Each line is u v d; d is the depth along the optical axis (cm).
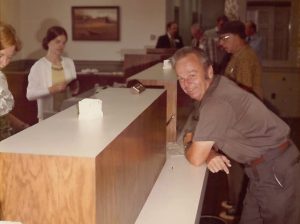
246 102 204
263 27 723
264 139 212
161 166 224
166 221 167
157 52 471
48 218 124
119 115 168
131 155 158
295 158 220
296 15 711
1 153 122
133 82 261
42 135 139
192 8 1106
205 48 579
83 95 292
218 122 197
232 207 342
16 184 124
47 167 121
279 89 736
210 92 202
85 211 122
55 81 317
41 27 794
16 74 425
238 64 353
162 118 223
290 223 222
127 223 155
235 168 332
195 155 213
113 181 136
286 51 726
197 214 175
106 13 770
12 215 125
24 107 414
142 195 179
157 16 757
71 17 782
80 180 121
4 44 179
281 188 217
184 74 200
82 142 131
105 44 779
